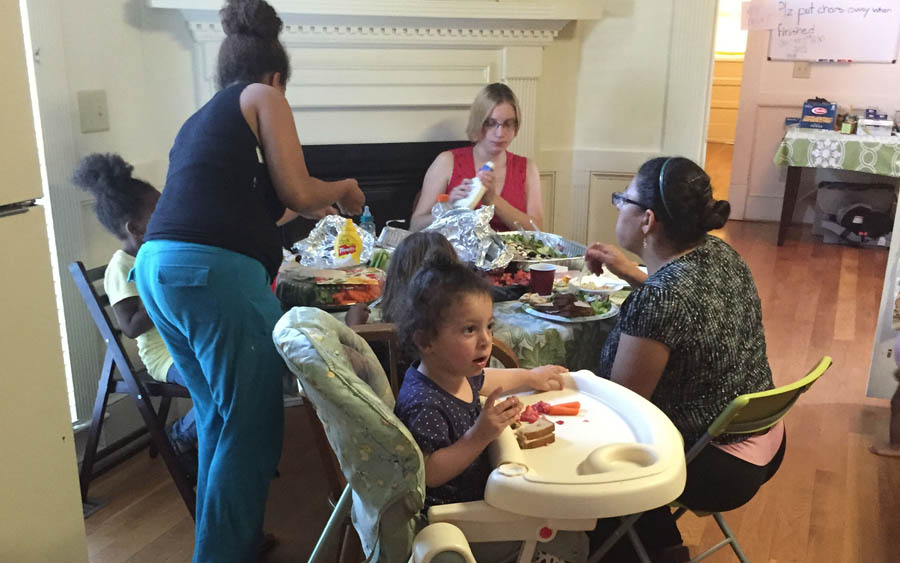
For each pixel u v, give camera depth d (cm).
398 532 128
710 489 170
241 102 180
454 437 140
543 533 130
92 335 263
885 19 539
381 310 196
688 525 236
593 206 390
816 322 407
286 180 183
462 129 354
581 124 380
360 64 327
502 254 225
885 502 249
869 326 403
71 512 147
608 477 126
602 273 227
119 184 226
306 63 319
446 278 136
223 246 174
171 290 173
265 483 186
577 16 343
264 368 179
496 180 302
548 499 124
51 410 141
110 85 271
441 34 333
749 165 607
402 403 142
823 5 551
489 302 138
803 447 283
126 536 227
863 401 319
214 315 173
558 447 140
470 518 128
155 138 297
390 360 176
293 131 184
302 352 126
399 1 315
